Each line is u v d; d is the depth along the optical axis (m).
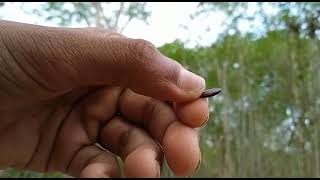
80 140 0.18
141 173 0.15
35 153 0.19
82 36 0.15
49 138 0.18
